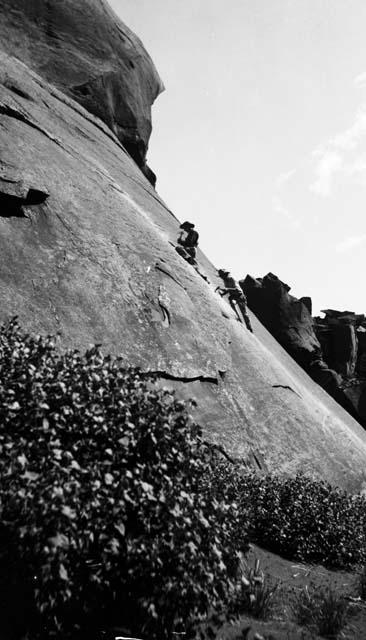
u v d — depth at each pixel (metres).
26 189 8.85
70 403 3.36
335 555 6.54
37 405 3.16
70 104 16.98
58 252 8.88
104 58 20.58
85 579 3.22
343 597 5.21
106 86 20.05
